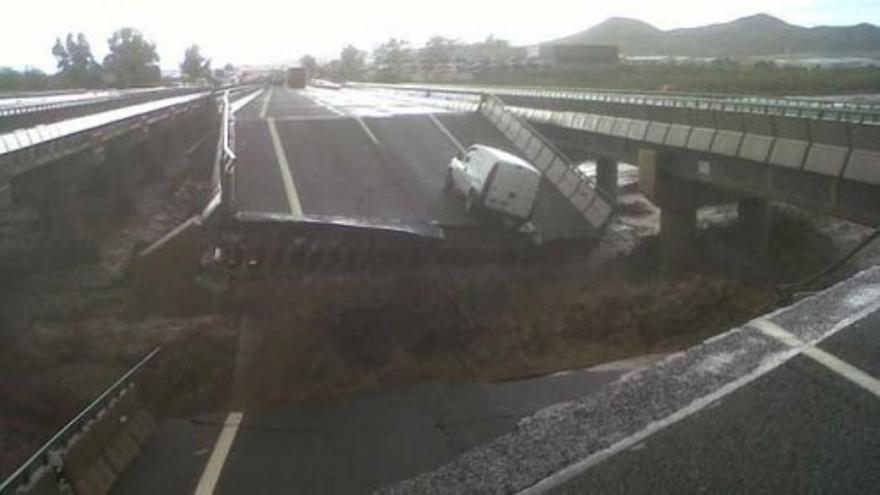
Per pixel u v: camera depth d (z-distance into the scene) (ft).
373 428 62.23
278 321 82.69
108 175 158.61
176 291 93.04
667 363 27.12
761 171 111.86
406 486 21.18
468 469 21.50
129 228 147.54
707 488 19.19
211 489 51.65
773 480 19.29
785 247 131.75
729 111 116.37
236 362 75.31
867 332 27.55
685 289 96.48
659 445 21.38
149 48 531.50
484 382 72.38
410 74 629.10
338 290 88.74
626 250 126.41
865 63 447.83
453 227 110.63
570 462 20.98
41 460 43.78
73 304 97.25
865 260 121.19
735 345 27.73
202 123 283.38
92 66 508.94
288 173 133.49
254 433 61.11
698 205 131.03
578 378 72.74
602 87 361.10
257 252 95.14
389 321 83.76
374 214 117.19
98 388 69.77
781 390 23.86
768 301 87.51
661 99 168.14
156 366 73.82
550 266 110.11
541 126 192.03
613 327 86.02
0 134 107.14
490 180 110.11
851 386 23.66
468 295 91.30
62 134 123.03
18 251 120.57
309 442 59.47
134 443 56.39
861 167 90.68
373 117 170.09
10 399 67.31
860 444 20.49
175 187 188.75
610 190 184.34
